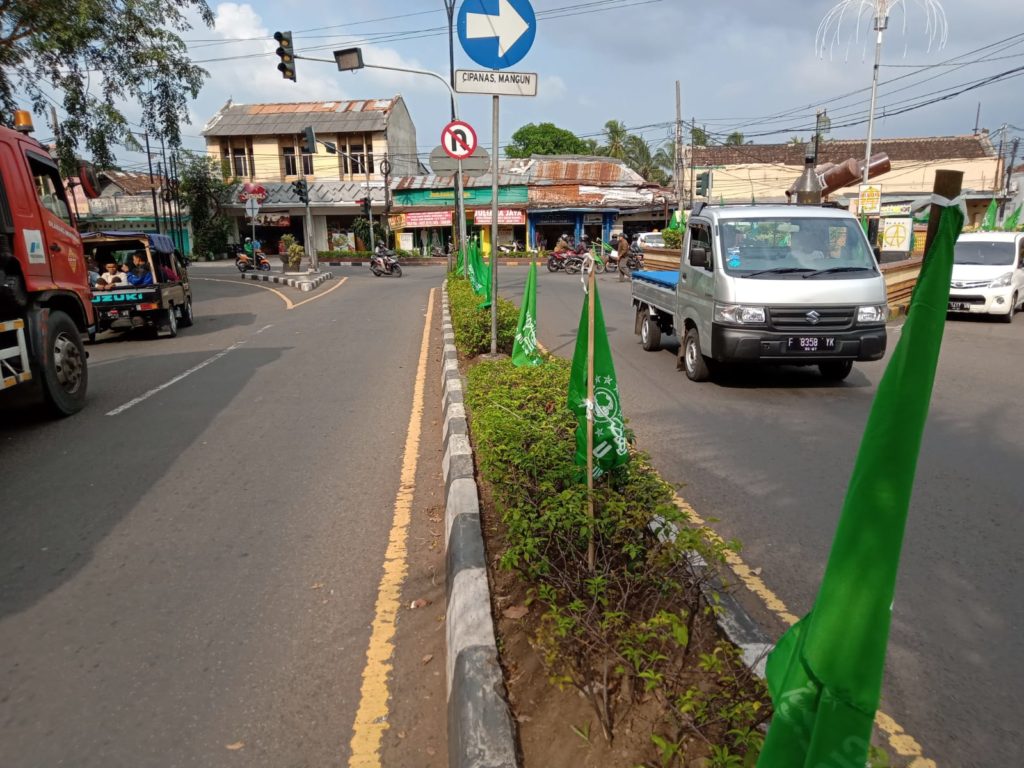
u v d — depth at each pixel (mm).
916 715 2736
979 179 36469
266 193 43219
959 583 3736
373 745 2676
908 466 1464
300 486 5332
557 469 3850
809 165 18625
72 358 7656
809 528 4449
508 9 6984
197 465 5848
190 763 2598
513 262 38031
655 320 11023
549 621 2969
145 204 43469
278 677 3080
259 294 23312
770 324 7703
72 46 17609
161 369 10250
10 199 6668
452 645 2959
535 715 2564
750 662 2621
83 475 5652
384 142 43562
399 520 4684
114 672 3123
